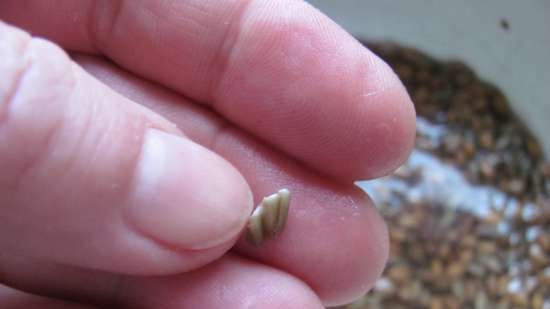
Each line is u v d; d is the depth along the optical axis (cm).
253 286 8
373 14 18
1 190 6
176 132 7
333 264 9
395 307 16
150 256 7
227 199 7
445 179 18
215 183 7
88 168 6
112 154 6
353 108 8
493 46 17
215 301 8
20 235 7
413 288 16
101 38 9
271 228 8
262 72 9
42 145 6
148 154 7
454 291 16
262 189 9
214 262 8
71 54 10
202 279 8
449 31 18
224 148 9
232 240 7
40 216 6
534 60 16
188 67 9
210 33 9
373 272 9
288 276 9
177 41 9
